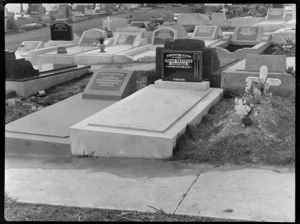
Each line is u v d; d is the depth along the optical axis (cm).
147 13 2927
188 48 850
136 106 719
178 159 560
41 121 732
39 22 2914
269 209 392
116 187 475
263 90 780
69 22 2994
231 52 1431
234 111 712
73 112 782
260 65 841
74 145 620
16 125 709
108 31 1997
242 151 553
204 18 2533
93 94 873
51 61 1473
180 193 445
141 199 436
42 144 638
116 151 596
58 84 1094
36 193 465
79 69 1192
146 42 1642
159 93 811
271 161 520
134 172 524
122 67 1335
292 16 1939
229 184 459
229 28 2341
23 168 562
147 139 574
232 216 383
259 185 451
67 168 557
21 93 969
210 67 859
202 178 485
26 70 1001
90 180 502
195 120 659
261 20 2345
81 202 436
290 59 1113
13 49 1966
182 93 805
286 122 650
